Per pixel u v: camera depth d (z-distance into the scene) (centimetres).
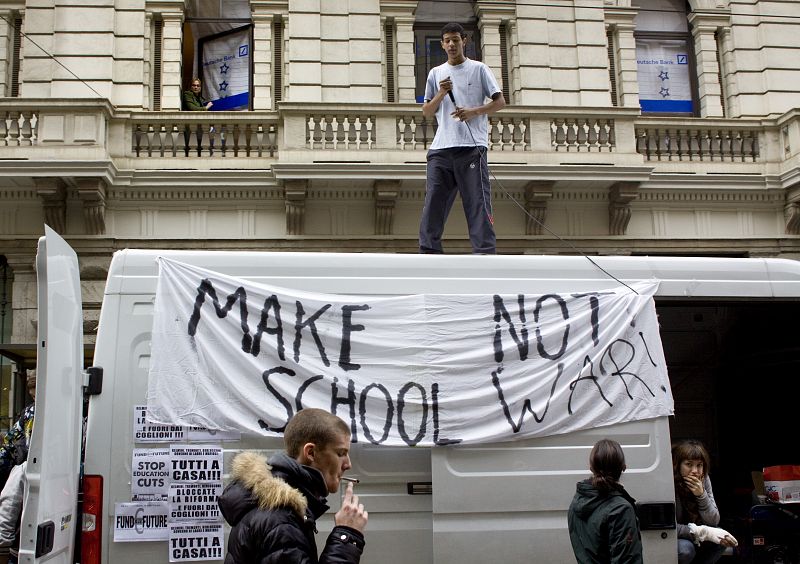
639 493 514
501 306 520
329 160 1381
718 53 1620
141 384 483
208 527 466
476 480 492
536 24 1531
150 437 472
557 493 499
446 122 709
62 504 434
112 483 467
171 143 1413
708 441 820
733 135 1527
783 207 1510
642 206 1475
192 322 488
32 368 1233
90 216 1345
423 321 508
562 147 1443
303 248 1396
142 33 1462
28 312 1337
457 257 527
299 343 494
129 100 1440
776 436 797
